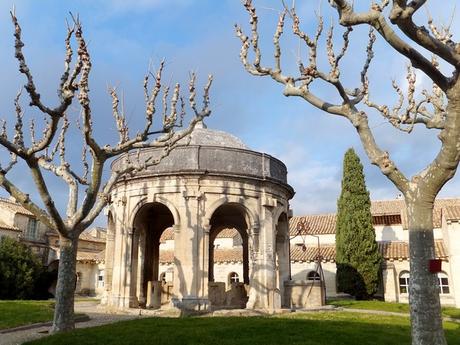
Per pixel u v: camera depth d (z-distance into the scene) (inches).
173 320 712.4
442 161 372.2
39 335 631.2
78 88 580.1
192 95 796.0
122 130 695.7
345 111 449.4
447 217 1448.1
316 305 1071.6
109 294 1088.2
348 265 1565.0
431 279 370.3
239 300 1195.9
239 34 545.3
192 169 967.6
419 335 362.9
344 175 1657.2
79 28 563.8
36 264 1651.1
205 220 957.8
